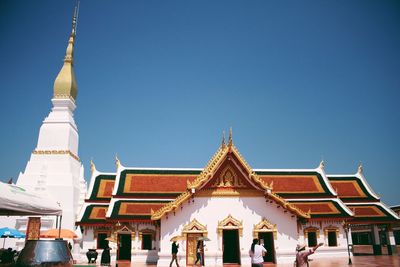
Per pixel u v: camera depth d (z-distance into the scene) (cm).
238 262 3192
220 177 3350
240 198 3319
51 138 6694
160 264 3134
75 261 4034
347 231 4262
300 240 4434
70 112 7262
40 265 1197
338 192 5353
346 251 4484
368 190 5459
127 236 4197
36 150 6544
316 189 5000
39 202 1989
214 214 3256
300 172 5225
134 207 4303
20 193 1861
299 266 1708
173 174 4822
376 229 5088
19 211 1911
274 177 5053
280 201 3284
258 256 1778
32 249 1230
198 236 3206
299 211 3297
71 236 3697
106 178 5050
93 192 4812
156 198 4472
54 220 5441
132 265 3591
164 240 3178
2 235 3659
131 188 4572
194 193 3253
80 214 4484
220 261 3142
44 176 6012
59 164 6431
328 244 4509
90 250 3794
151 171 4838
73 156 6769
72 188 6109
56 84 7200
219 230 3212
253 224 3272
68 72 7350
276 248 3247
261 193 3359
